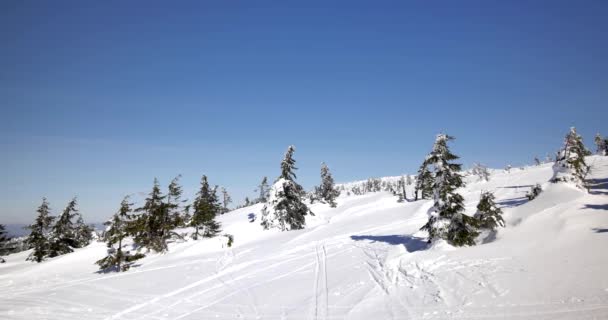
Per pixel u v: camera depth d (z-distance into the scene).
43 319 17.02
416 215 44.62
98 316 17.17
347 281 18.86
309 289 18.39
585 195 24.44
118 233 30.25
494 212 22.98
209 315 16.08
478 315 11.43
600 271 12.70
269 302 17.12
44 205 46.72
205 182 55.31
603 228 17.38
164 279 24.73
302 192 47.22
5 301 20.98
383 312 13.48
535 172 83.62
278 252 30.66
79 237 55.97
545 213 22.56
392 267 19.80
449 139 21.61
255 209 65.88
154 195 37.22
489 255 17.72
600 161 62.44
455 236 20.48
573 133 29.41
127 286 23.38
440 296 13.92
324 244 31.83
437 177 21.67
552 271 13.84
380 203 66.69
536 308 11.01
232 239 38.62
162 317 16.44
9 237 46.41
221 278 23.58
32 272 32.47
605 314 9.64
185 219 40.53
